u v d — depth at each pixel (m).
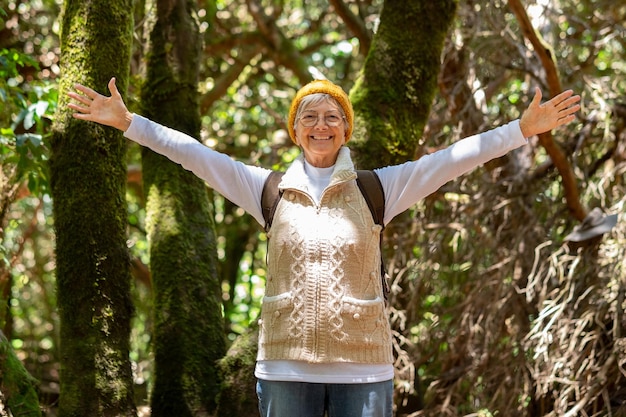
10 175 4.45
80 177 3.14
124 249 3.20
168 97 3.82
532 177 5.29
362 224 2.42
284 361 2.37
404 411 4.87
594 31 6.30
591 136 5.41
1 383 3.23
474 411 4.80
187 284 3.59
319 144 2.47
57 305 3.17
